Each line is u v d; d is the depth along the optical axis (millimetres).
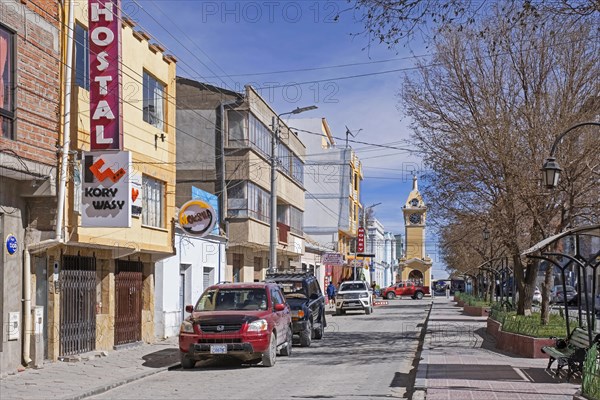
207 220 23656
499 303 34812
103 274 19250
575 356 12859
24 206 15320
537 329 18438
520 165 19188
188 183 33219
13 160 13703
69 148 15961
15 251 14836
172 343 22203
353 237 69062
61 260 16828
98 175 16094
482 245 41406
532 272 23609
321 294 25812
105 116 16391
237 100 33281
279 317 17969
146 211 21406
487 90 20297
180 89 33469
